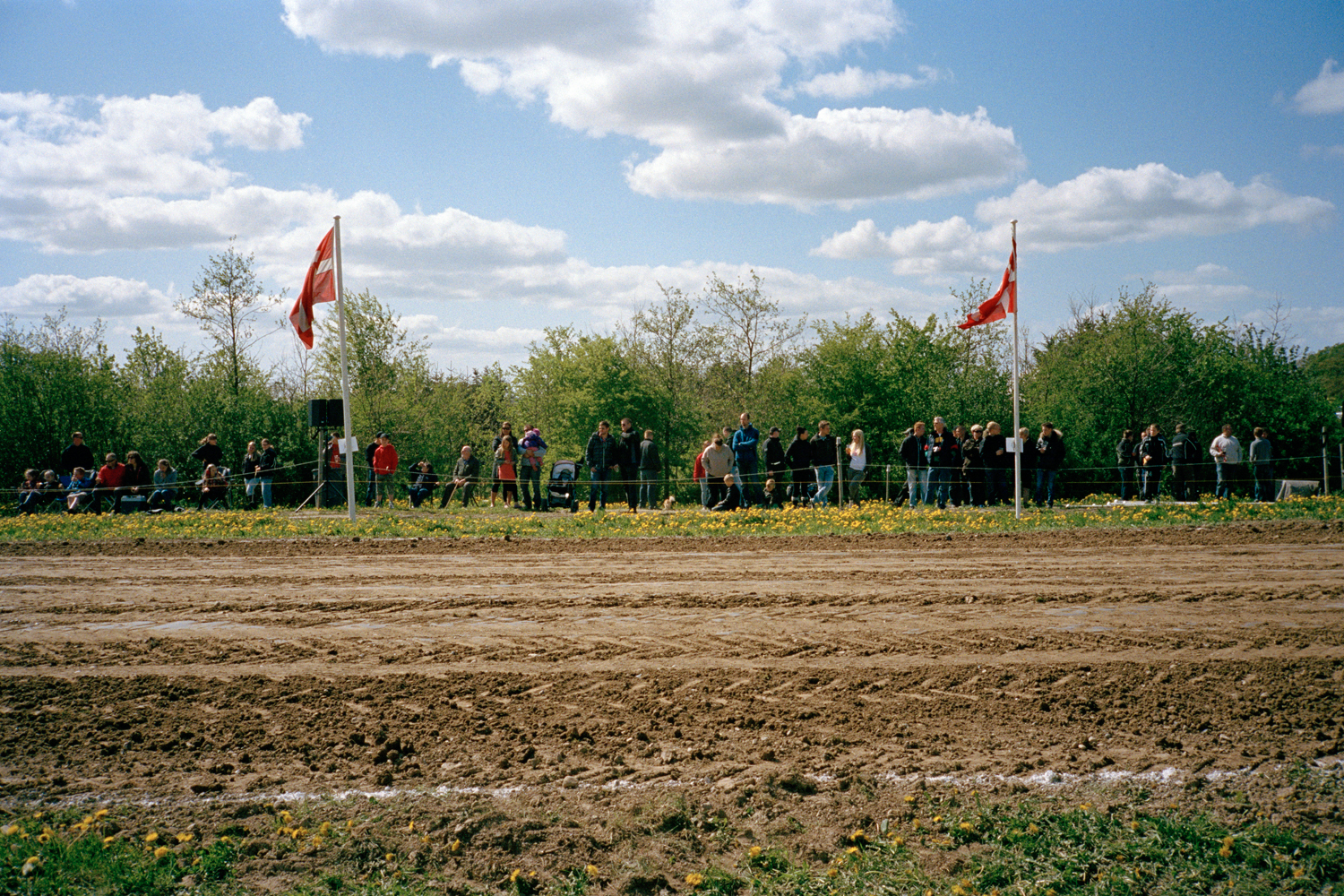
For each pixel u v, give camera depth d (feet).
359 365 100.78
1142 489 70.03
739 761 17.43
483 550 43.45
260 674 22.99
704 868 13.57
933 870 13.43
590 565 38.52
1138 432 101.09
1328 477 70.69
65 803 15.80
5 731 19.15
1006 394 103.86
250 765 17.38
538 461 64.23
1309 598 29.96
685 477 120.47
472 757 17.71
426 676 22.70
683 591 32.58
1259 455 66.33
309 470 86.28
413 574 36.65
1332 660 22.71
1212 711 19.51
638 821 14.83
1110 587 32.27
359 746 18.30
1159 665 22.72
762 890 12.92
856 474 66.28
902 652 24.39
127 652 25.08
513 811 15.16
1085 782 16.28
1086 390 102.73
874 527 49.73
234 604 31.14
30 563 40.50
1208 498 68.59
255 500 72.08
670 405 119.75
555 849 13.99
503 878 13.23
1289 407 100.42
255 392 91.81
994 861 13.53
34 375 85.30
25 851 13.50
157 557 41.83
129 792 16.21
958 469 62.13
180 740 18.61
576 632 27.04
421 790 16.20
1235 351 104.32
